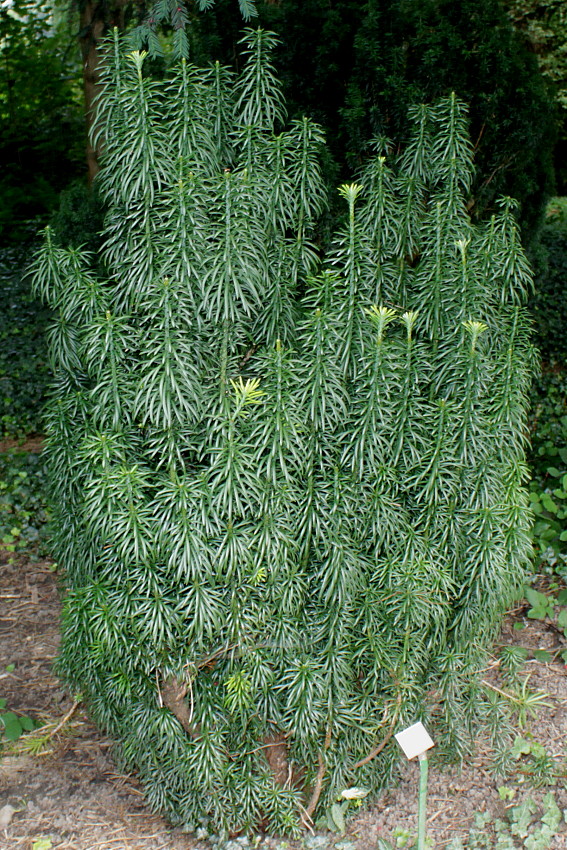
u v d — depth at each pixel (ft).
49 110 31.63
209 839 9.64
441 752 10.53
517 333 9.98
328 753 9.45
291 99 12.79
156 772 9.73
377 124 11.98
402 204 9.57
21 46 30.68
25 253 27.68
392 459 8.93
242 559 8.21
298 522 8.64
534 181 14.12
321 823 9.82
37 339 22.56
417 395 8.95
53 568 16.16
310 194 9.04
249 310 8.80
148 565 8.36
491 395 9.61
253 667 8.75
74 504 9.64
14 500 17.35
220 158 9.07
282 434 8.07
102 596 8.73
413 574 8.73
